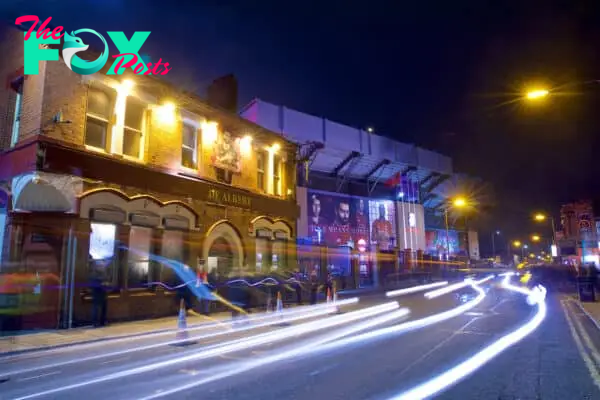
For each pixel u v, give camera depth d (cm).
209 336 1134
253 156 2030
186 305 1549
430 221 5556
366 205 4306
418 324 1337
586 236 4997
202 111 1723
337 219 3984
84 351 943
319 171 4109
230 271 1803
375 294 2780
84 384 675
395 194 4750
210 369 770
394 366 782
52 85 1218
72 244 1214
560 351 908
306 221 3653
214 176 1767
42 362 838
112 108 1395
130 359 861
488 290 2988
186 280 1569
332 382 674
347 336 1123
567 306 1831
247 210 1928
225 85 2188
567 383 666
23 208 1178
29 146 1184
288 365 796
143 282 1446
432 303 2089
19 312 1134
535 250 12962
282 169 2250
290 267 2191
